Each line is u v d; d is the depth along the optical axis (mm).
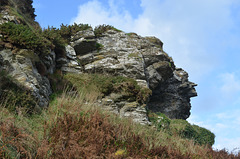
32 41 10055
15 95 7746
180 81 22000
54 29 16750
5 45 9398
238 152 11047
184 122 14523
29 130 6473
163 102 20578
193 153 9398
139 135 8164
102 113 9109
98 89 12961
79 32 16453
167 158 7473
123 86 13727
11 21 11492
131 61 15688
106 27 18578
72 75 13430
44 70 11125
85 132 6578
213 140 14812
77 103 9055
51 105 9539
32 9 16875
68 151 5559
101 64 15281
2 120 6039
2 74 7996
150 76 16938
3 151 4832
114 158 6043
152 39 20875
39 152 5297
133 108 12695
